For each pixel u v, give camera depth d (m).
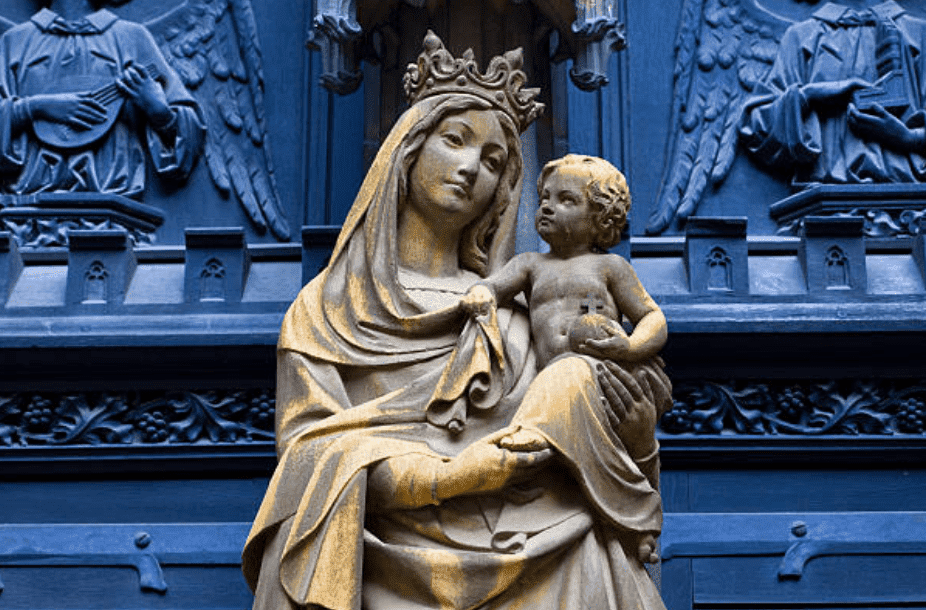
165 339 4.71
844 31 5.32
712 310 4.71
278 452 3.88
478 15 4.81
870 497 4.66
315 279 4.09
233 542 4.61
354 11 4.68
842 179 5.10
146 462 4.70
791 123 5.15
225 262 4.84
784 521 4.60
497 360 3.86
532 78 4.82
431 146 4.14
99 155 5.19
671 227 5.13
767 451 4.67
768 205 5.16
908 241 4.92
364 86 5.05
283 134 5.29
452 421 3.79
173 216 5.17
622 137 5.25
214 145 5.25
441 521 3.69
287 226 5.19
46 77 5.27
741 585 4.54
